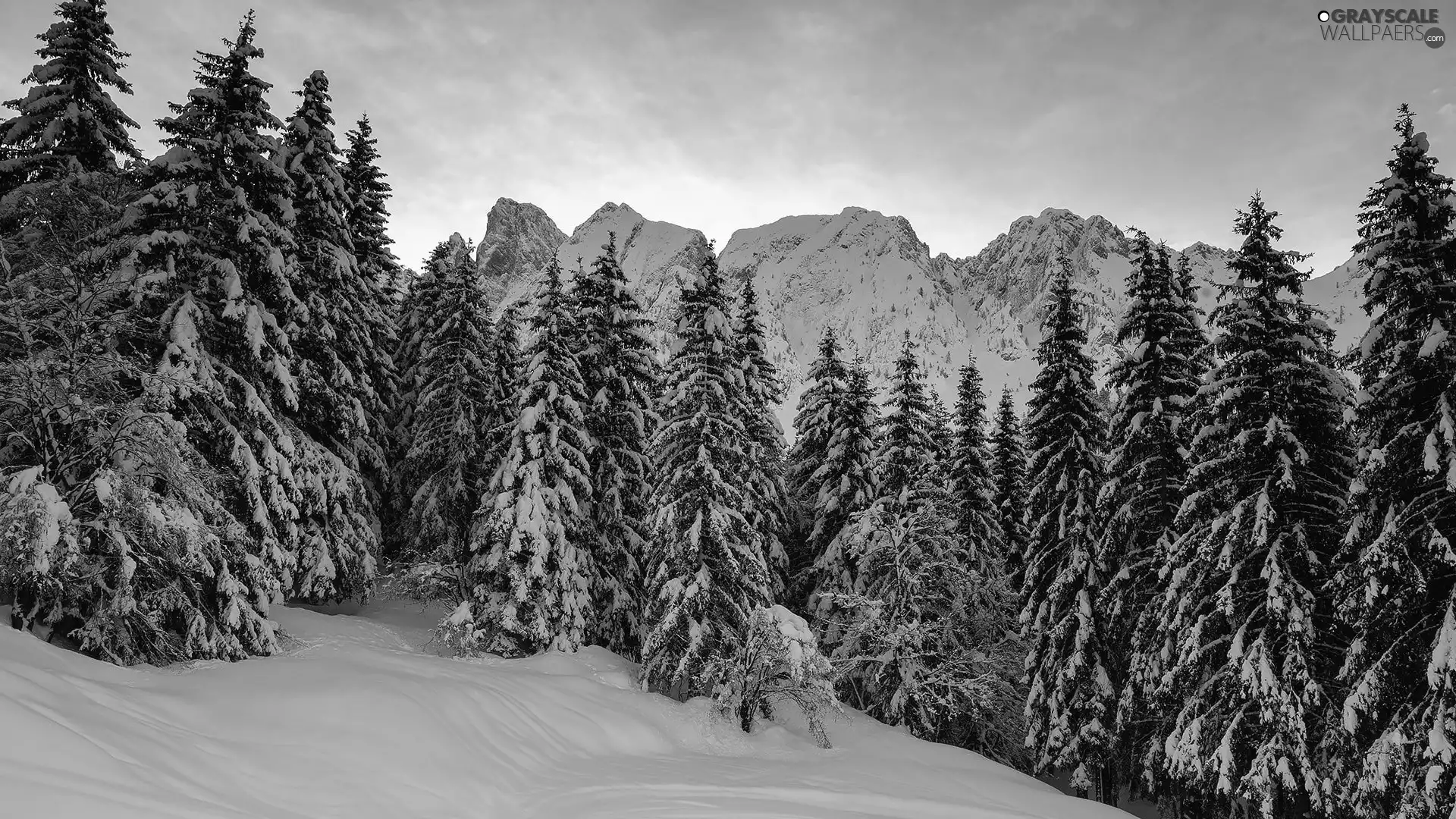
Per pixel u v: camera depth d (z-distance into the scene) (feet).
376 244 89.51
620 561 79.66
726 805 41.63
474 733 43.98
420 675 50.55
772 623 60.49
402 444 90.43
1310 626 45.88
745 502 68.64
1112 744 62.80
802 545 95.71
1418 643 41.96
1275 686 44.80
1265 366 49.55
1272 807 43.86
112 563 43.52
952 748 65.57
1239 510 48.55
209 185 53.36
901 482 81.15
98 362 42.57
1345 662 43.80
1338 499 48.14
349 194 76.33
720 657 64.59
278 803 30.53
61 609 43.39
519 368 79.77
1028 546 76.18
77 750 25.70
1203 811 59.00
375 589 84.53
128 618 43.75
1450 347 38.75
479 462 84.99
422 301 99.45
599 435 79.51
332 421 68.23
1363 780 39.78
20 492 38.09
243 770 31.63
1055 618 68.08
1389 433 43.01
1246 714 49.60
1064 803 52.42
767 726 66.95
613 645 81.05
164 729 31.91
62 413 42.52
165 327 48.70
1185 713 52.06
